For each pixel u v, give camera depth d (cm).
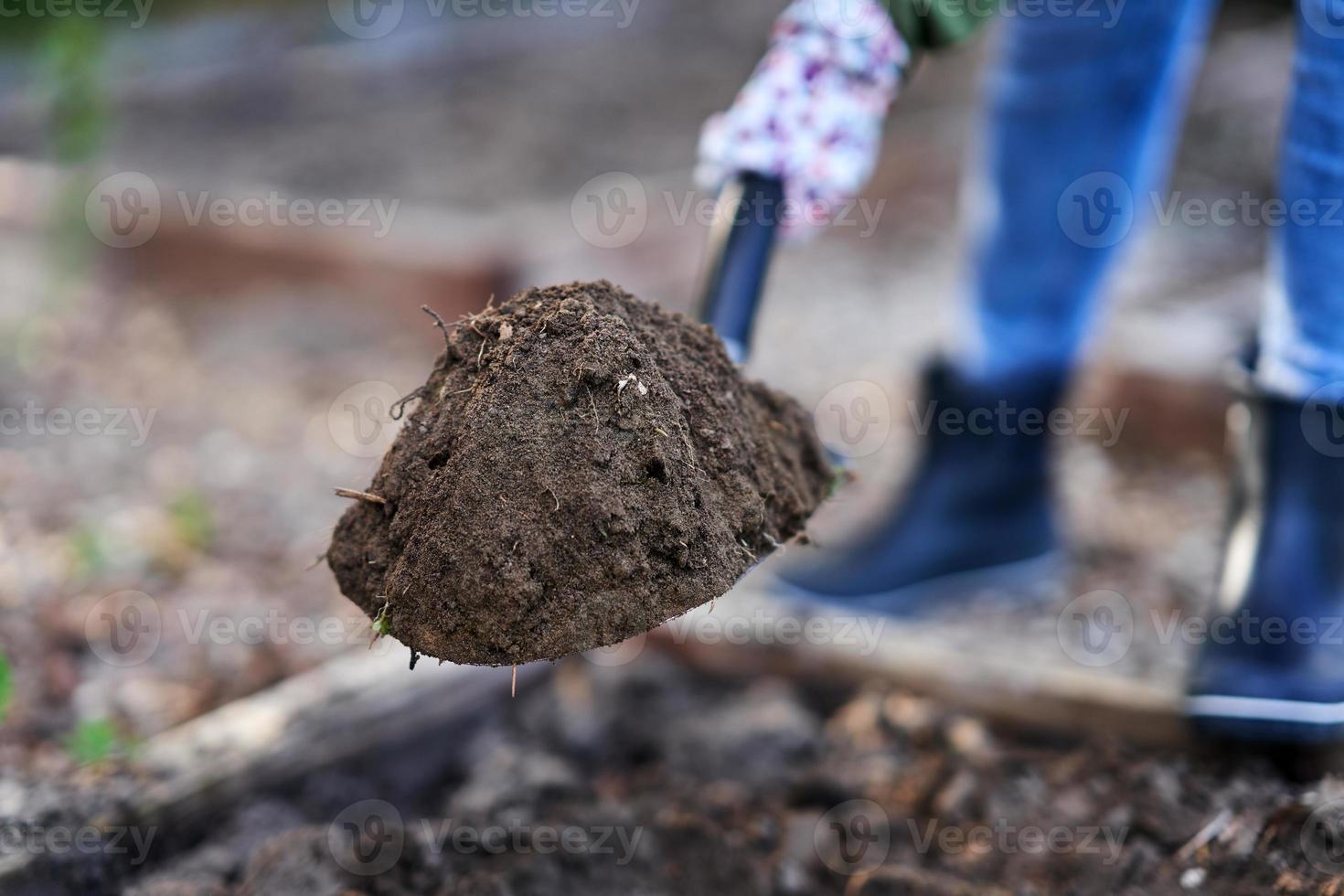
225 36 780
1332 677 184
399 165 585
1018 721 217
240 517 303
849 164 176
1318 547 185
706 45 788
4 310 423
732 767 214
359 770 203
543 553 123
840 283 476
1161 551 293
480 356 138
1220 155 543
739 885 177
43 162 527
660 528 126
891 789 201
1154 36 212
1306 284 176
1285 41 637
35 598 246
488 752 217
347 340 427
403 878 171
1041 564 267
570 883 174
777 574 264
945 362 255
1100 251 236
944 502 257
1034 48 218
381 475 139
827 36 174
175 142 614
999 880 176
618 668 240
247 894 165
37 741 201
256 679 228
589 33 804
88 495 303
